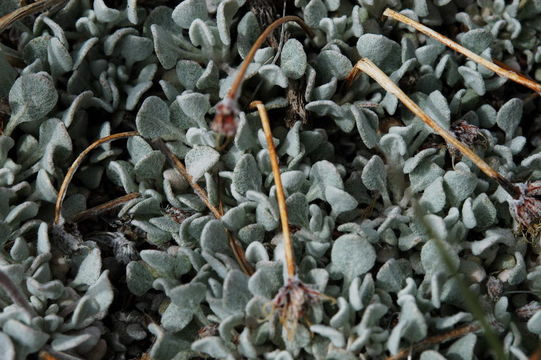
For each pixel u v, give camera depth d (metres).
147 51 0.28
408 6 0.29
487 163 0.28
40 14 0.28
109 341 0.26
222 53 0.28
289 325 0.25
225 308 0.26
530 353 0.27
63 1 0.28
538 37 0.30
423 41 0.29
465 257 0.27
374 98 0.28
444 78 0.29
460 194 0.27
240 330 0.26
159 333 0.26
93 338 0.26
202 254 0.26
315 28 0.28
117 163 0.27
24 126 0.27
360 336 0.25
